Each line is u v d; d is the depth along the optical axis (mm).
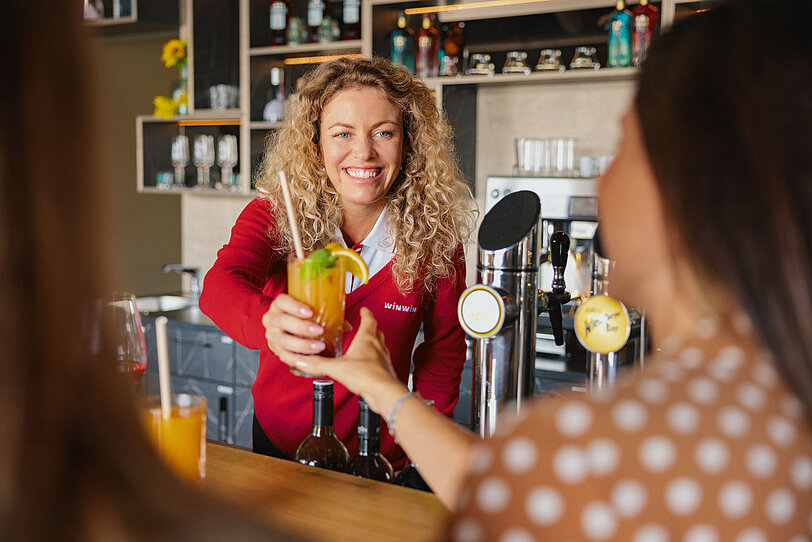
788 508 462
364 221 1731
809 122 482
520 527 450
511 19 3486
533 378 1072
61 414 306
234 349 3328
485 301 1001
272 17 3758
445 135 1774
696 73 518
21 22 303
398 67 1712
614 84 3354
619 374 1000
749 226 489
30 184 299
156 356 3543
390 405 885
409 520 943
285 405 1618
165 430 938
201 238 4242
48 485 301
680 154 511
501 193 3193
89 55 326
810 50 492
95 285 320
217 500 336
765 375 499
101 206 323
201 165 3943
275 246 1688
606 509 445
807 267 481
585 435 463
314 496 1013
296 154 1676
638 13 3111
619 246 578
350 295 1679
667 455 456
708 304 522
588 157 3205
